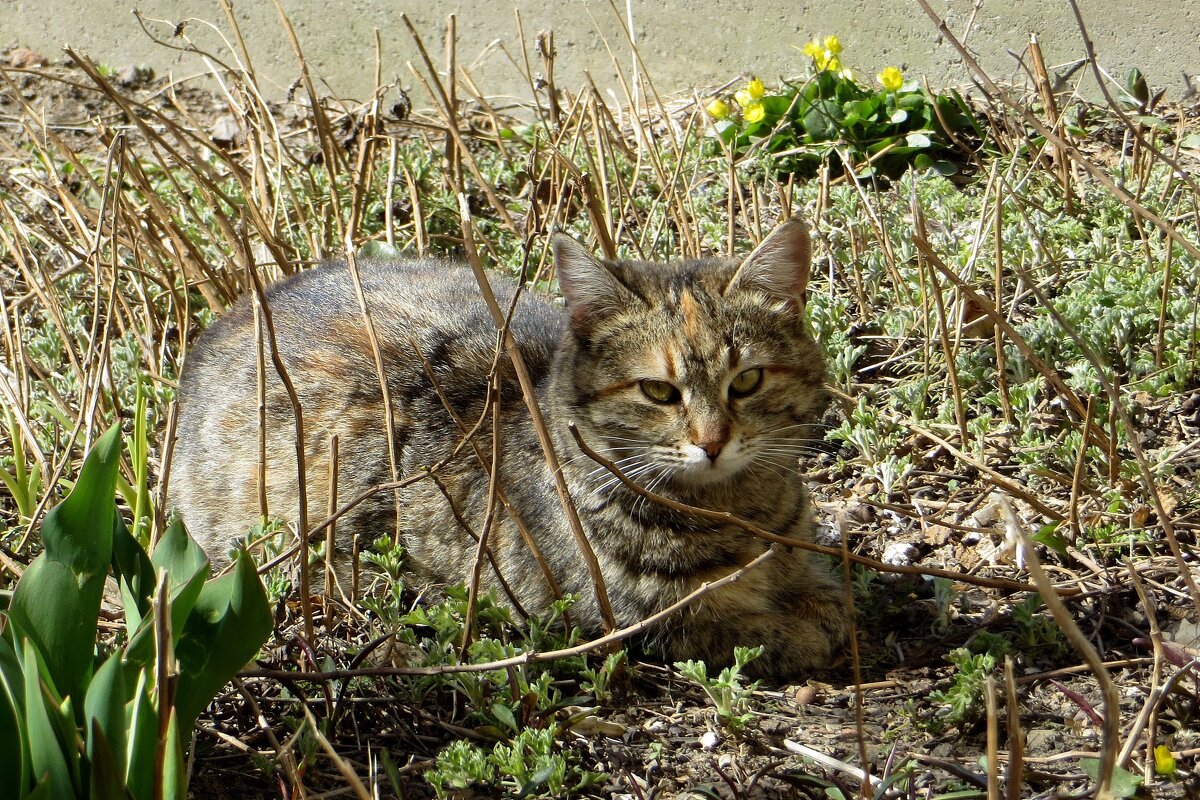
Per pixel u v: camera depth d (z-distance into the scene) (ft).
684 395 12.63
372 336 12.39
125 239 19.40
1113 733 8.04
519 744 10.53
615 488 12.77
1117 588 12.89
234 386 15.34
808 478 15.98
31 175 22.95
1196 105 24.41
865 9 26.16
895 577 13.91
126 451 16.33
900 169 23.45
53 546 9.23
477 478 13.61
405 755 11.29
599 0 27.58
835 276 19.95
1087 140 23.49
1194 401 15.94
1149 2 24.40
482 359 14.42
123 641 11.75
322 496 14.39
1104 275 18.13
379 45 23.07
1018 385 16.66
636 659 12.98
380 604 13.00
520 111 28.30
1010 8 25.23
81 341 19.07
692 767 11.05
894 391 16.88
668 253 19.94
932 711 11.62
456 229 22.13
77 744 8.64
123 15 30.25
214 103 29.63
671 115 26.71
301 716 11.47
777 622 12.82
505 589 12.51
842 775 10.60
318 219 21.39
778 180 23.34
